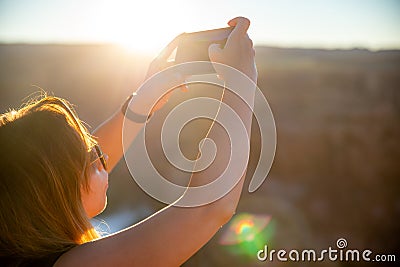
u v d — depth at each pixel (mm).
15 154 995
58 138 1011
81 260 922
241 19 991
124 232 943
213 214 908
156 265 911
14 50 45156
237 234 9180
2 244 961
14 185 980
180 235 912
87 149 1053
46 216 983
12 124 1021
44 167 990
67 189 1001
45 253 959
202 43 1139
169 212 935
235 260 8328
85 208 1068
